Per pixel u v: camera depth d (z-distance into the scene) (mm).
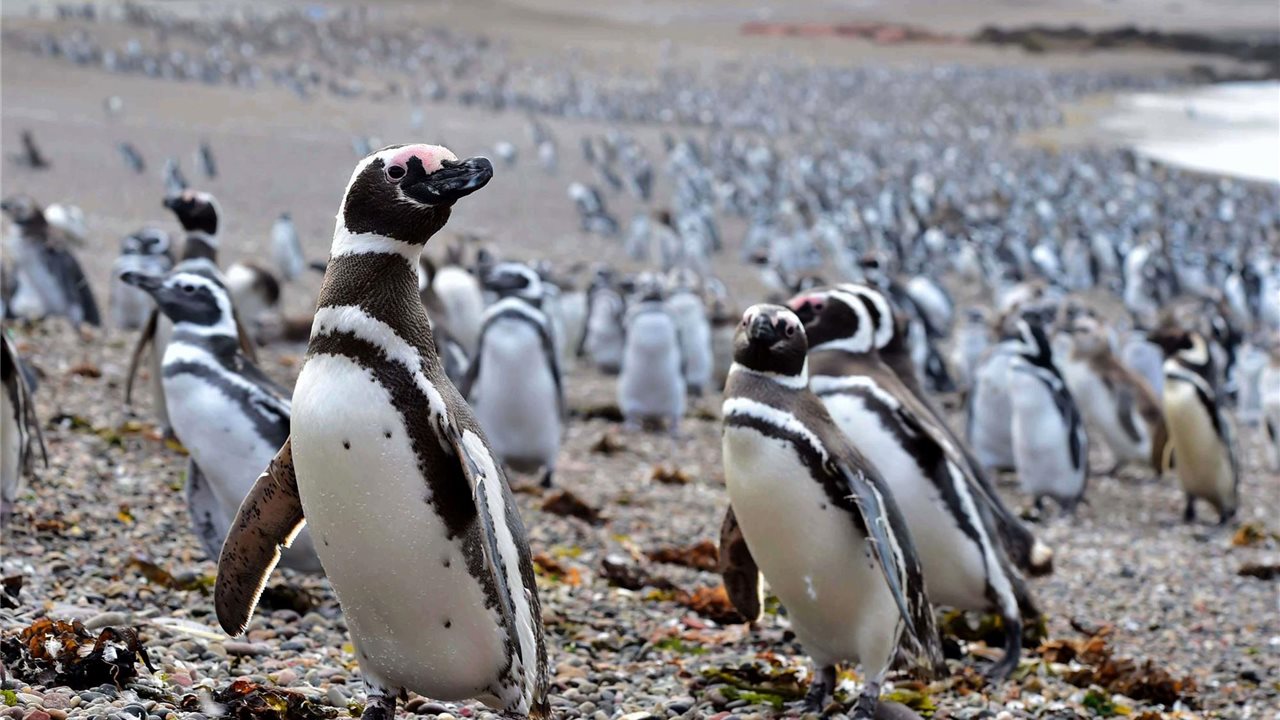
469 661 4098
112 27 76938
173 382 6379
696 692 5781
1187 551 11453
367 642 4137
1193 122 80000
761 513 5434
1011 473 14484
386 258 3883
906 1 185250
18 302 17484
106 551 6727
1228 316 27156
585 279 28047
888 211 46469
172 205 9961
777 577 5562
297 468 3934
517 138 54938
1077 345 14656
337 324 3850
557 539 8906
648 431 14906
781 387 5438
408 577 3930
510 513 3990
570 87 76375
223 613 4438
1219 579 10391
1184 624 8930
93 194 31328
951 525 6676
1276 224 46969
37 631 4602
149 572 6434
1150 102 92250
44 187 31391
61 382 11477
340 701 4898
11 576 5652
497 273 10992
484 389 10617
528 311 10586
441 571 3936
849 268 34312
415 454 3834
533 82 81125
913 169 60312
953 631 7496
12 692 4215
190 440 6395
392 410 3812
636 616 7062
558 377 10805
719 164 53000
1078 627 8430
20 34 60969
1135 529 12406
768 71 100625
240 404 6344
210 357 6422
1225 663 8000
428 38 96500
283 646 5723
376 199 3850
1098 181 55406
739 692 5727
